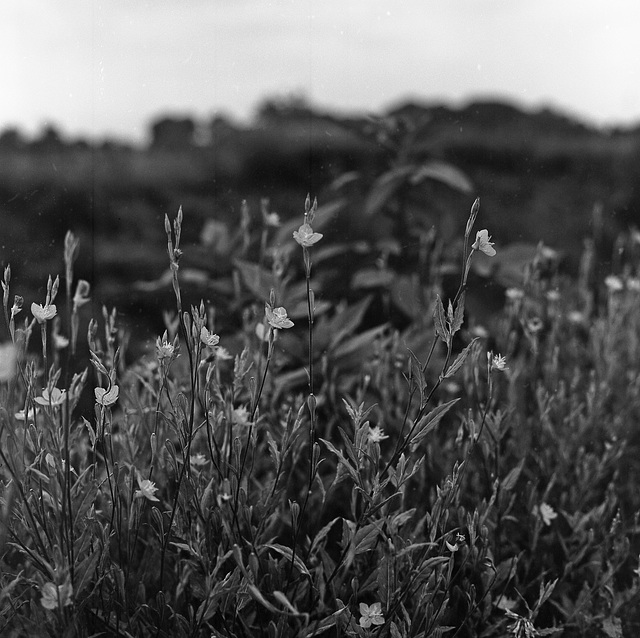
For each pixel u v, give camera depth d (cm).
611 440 236
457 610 171
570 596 197
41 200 247
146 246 376
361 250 293
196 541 147
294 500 192
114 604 145
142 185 421
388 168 317
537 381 238
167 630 148
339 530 188
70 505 132
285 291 242
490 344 267
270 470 202
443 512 162
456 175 296
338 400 222
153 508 147
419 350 235
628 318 290
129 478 155
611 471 236
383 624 142
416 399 221
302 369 228
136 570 166
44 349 140
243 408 173
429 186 313
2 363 109
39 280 230
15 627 143
